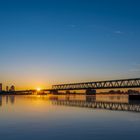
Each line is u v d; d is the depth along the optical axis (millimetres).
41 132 17656
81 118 26375
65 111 35406
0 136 16250
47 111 35219
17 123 22250
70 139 15344
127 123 22391
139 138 15633
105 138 15625
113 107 46281
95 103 63188
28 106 47250
